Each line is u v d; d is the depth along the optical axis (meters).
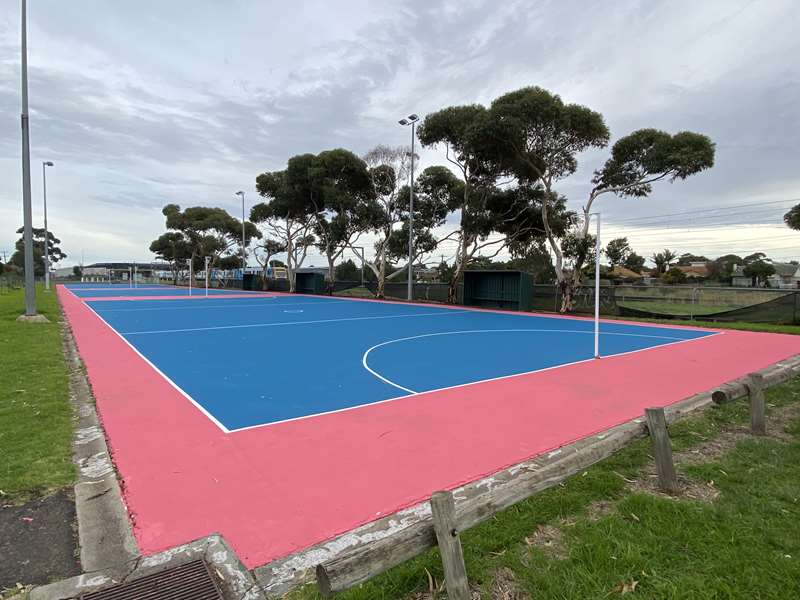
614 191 23.25
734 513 3.39
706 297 33.94
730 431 5.38
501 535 3.12
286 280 49.69
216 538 3.13
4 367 8.40
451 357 10.26
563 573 2.74
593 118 22.00
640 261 84.06
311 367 9.01
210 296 38.09
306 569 2.84
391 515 3.49
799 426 5.51
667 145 20.77
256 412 6.04
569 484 3.90
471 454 4.67
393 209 35.97
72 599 2.49
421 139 28.59
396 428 5.43
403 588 2.64
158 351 10.81
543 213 24.44
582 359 10.25
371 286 39.88
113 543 3.06
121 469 4.25
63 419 5.53
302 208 42.34
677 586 2.60
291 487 3.93
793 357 10.99
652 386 7.75
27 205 16.38
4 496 3.65
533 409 6.28
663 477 3.83
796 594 2.53
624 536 3.10
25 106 16.16
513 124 21.75
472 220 28.36
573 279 24.11
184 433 5.23
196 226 62.47
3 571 2.75
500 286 26.97
